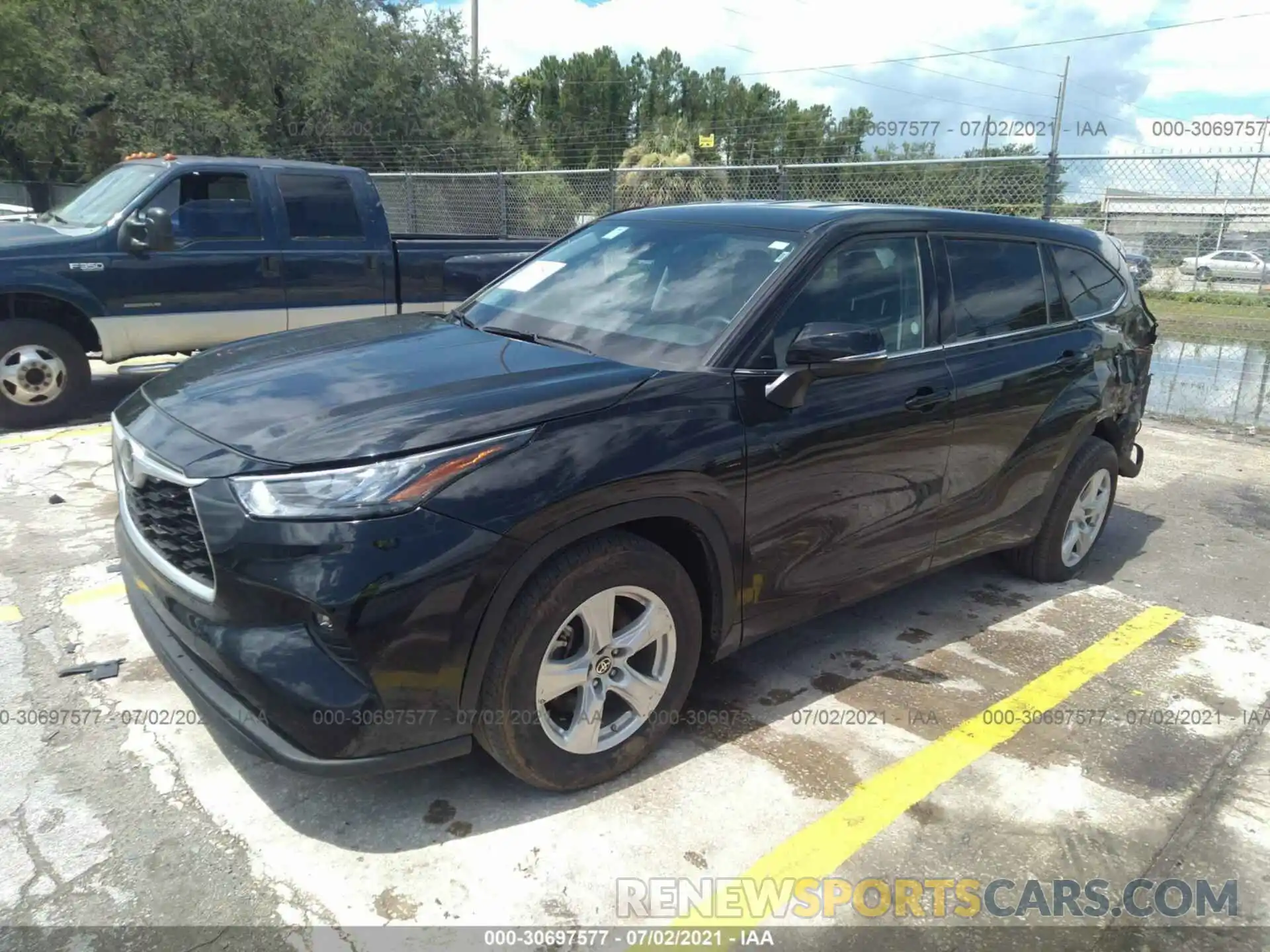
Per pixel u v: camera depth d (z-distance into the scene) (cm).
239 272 726
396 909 242
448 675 246
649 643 292
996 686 377
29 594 411
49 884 245
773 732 334
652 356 316
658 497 277
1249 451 788
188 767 295
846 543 347
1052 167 860
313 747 236
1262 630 444
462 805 283
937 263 389
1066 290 461
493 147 3081
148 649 367
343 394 279
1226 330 888
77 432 679
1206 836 290
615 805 287
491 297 403
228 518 241
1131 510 627
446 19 2936
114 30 2820
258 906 241
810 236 348
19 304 677
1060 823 292
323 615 233
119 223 683
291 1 2698
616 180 1291
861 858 271
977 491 405
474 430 253
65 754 299
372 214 791
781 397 307
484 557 244
